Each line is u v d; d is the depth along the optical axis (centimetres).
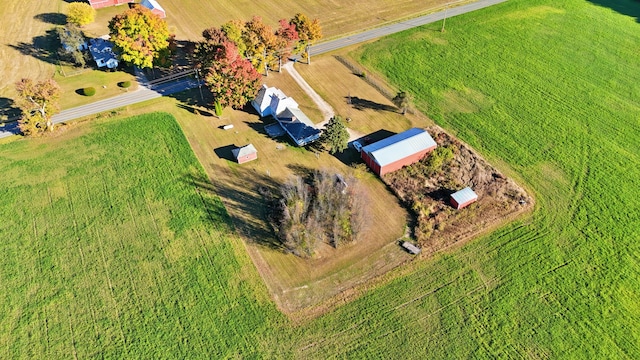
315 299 5516
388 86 8938
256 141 7694
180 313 5359
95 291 5569
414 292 5584
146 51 8519
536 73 9181
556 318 5303
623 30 10606
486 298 5509
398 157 7012
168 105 8400
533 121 8038
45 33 10325
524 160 7306
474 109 8331
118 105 8350
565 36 10362
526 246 6069
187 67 9381
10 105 8306
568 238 6159
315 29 9150
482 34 10450
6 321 5281
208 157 7362
